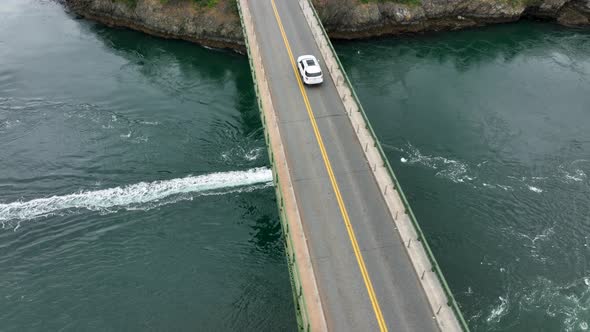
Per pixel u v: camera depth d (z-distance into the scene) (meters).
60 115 52.12
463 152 47.69
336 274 28.16
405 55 63.44
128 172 45.22
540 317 34.28
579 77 59.44
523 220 41.22
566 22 70.69
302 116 39.88
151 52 64.50
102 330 32.97
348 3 65.62
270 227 40.41
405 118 51.91
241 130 50.72
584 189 44.06
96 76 59.19
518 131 50.44
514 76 59.41
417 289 27.47
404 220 31.31
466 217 41.28
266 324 33.78
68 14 73.44
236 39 64.69
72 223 40.25
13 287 35.41
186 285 35.91
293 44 49.41
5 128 50.22
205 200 42.56
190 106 54.28
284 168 35.06
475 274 36.94
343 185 33.91
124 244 38.62
